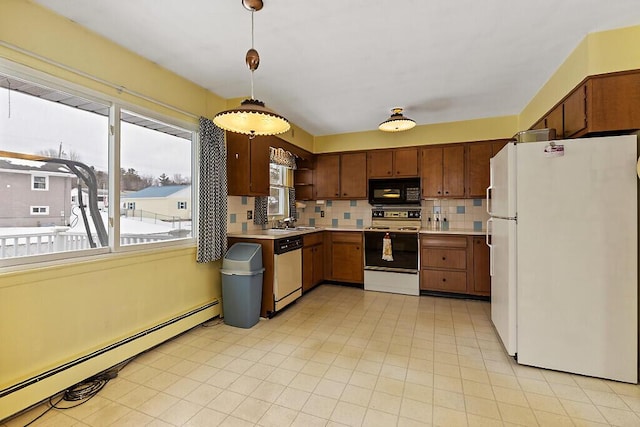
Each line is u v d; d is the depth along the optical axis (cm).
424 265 416
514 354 234
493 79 289
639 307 208
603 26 205
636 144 203
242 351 252
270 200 455
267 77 284
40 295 183
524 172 226
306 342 270
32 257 182
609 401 187
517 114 398
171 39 220
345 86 304
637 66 205
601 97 212
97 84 214
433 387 202
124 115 243
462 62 255
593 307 212
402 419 171
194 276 300
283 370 223
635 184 203
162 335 261
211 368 225
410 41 223
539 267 223
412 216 470
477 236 393
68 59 197
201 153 294
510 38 219
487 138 412
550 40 222
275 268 326
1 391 164
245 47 231
